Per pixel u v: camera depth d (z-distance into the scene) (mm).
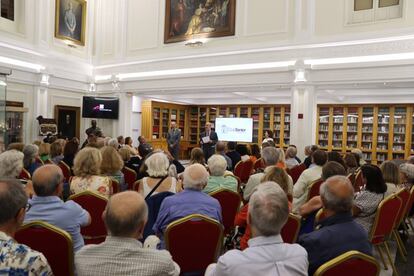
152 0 10461
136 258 1354
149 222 2738
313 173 3697
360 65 7348
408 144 10875
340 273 1472
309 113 7965
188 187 2578
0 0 8633
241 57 8891
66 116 10797
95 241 2920
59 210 2076
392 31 7051
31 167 4242
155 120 13609
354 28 7508
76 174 3195
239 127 13047
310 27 8000
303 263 1385
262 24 8695
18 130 9133
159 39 10344
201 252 2281
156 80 10289
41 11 9641
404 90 9609
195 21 9703
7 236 1305
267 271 1323
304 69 7930
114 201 1421
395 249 3914
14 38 8930
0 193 1330
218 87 9258
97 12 11391
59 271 1889
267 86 8602
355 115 11766
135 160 5316
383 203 2979
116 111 10922
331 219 1816
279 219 1398
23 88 9289
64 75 10391
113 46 11180
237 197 3340
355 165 4996
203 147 9289
